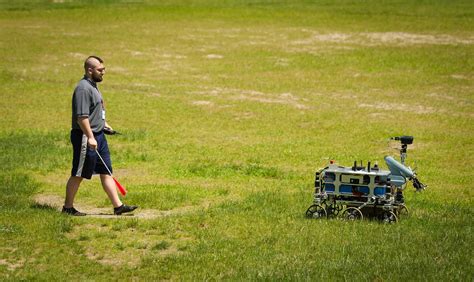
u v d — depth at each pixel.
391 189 33.50
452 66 94.94
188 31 118.94
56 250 28.69
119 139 59.19
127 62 98.19
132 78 89.12
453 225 33.00
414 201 38.66
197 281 25.52
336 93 82.00
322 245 29.42
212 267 26.97
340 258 27.92
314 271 26.34
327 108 74.25
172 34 116.62
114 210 35.12
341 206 34.28
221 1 143.75
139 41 111.69
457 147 57.62
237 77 90.19
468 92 82.50
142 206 37.09
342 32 117.56
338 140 60.19
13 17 128.88
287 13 132.62
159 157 52.69
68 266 27.12
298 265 27.02
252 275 25.91
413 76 90.25
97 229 31.77
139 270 26.75
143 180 45.09
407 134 62.41
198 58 100.94
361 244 29.55
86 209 36.66
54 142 57.47
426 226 32.66
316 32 117.88
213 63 97.94
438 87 84.88
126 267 27.14
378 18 127.88
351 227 31.86
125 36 114.94
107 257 28.41
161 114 70.69
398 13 131.62
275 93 81.81
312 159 52.84
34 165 48.38
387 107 74.75
